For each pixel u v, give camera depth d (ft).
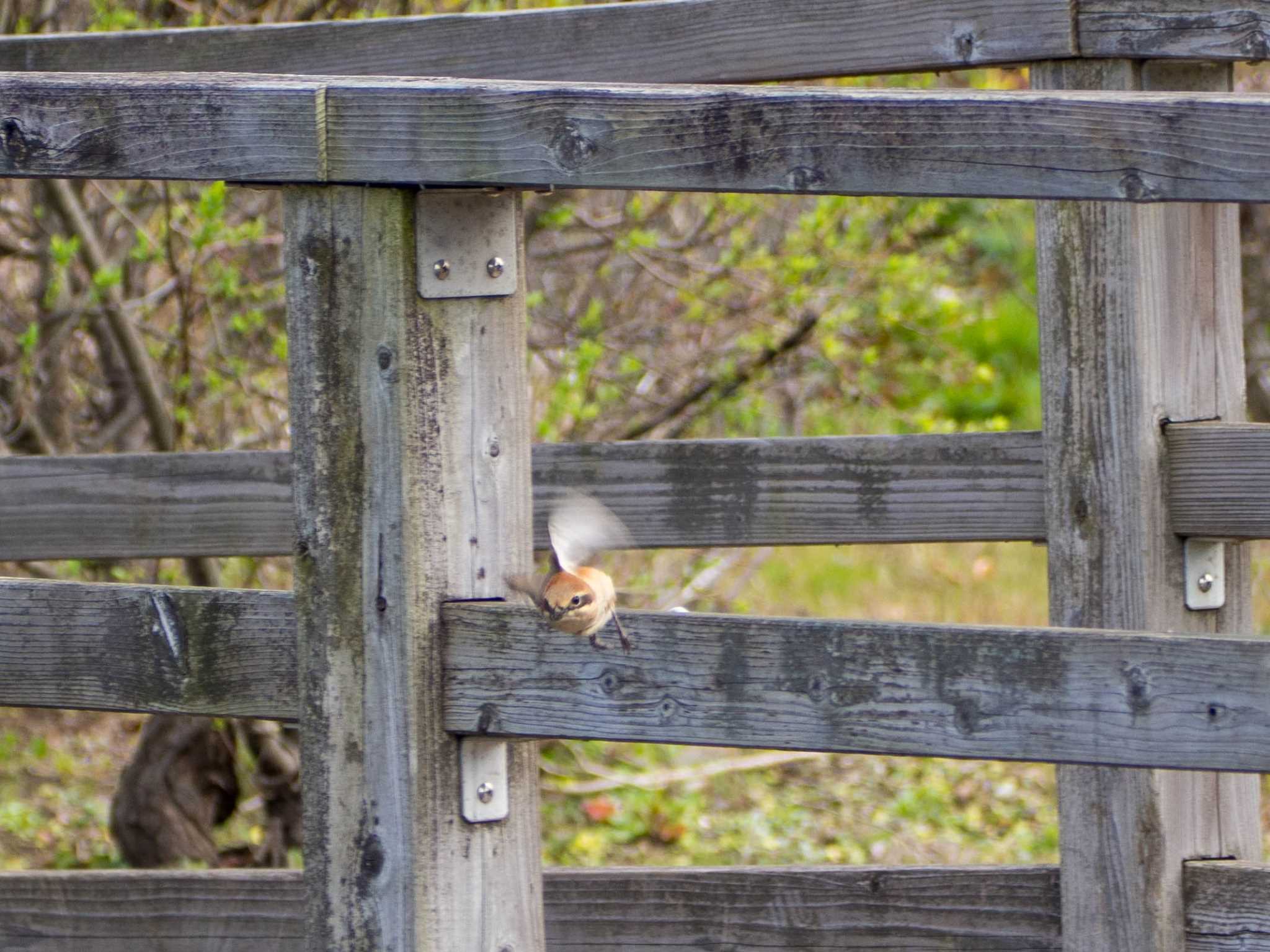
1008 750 21.74
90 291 56.95
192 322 59.26
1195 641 20.76
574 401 54.24
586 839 60.64
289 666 25.98
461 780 25.07
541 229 60.03
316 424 25.04
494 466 25.22
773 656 22.89
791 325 61.26
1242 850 32.30
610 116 22.99
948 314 62.08
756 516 36.78
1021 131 21.66
